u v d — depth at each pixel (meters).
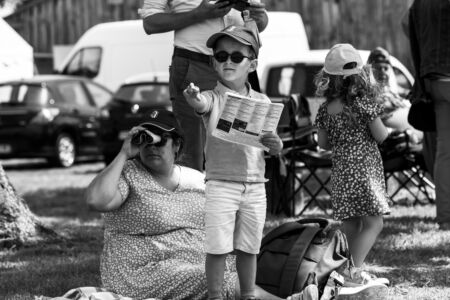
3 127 38.00
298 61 31.88
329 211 21.38
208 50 13.32
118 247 11.67
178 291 11.37
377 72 20.86
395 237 16.91
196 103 10.34
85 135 39.84
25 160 45.06
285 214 20.67
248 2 12.62
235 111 10.09
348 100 12.75
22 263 15.12
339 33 46.41
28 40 54.31
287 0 47.16
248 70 10.78
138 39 42.09
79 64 43.41
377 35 45.66
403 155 20.52
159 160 11.46
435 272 13.91
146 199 11.55
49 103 38.78
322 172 28.17
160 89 35.47
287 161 20.86
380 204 12.66
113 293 11.12
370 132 12.83
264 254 11.37
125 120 34.94
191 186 11.82
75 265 14.73
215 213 10.47
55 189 29.28
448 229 17.81
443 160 17.95
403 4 45.06
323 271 11.14
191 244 11.71
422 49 17.81
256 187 10.62
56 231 17.98
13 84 38.88
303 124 20.00
